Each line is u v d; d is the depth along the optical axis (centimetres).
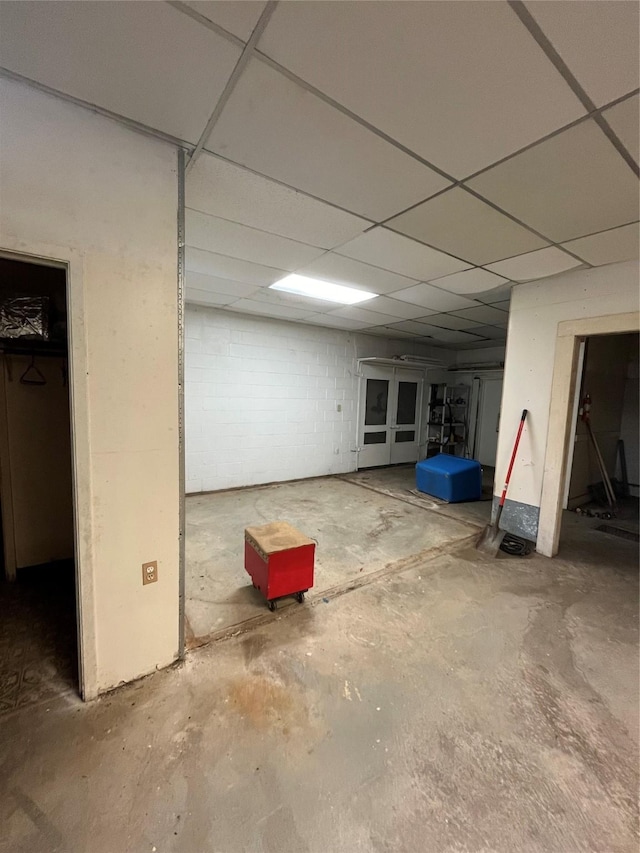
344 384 612
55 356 264
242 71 118
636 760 140
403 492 521
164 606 173
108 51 111
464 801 125
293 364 550
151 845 110
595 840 115
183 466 172
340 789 128
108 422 150
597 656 197
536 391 323
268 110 134
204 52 111
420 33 102
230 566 286
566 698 169
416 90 123
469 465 496
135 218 148
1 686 165
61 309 260
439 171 168
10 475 255
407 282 335
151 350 158
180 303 163
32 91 124
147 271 153
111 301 146
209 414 484
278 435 547
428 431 750
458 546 338
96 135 137
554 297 308
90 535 151
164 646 176
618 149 149
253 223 224
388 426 684
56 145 130
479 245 248
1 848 108
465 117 135
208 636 203
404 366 683
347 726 152
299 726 151
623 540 364
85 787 125
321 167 168
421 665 188
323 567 290
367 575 279
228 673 177
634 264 263
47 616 218
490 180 174
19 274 257
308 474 587
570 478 469
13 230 125
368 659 191
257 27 102
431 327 550
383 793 127
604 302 279
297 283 348
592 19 96
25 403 257
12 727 145
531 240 237
